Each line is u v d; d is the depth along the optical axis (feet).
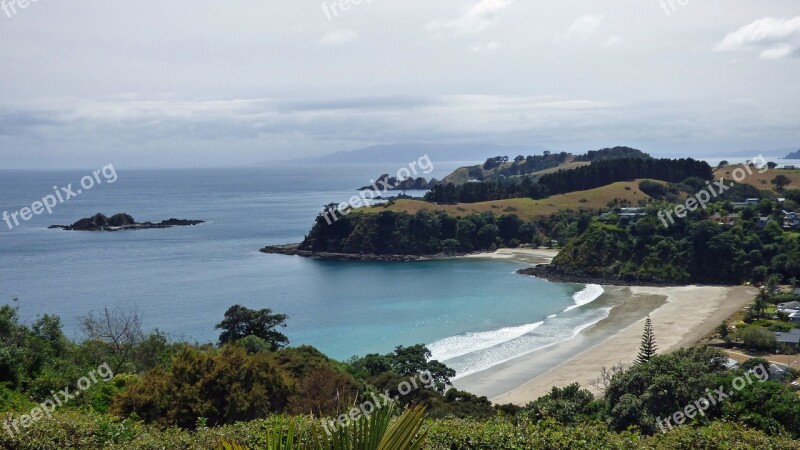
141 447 42.16
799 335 204.23
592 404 110.01
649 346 166.71
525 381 168.96
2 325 85.56
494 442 41.81
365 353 204.03
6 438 41.86
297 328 238.68
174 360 67.15
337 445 18.25
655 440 43.98
